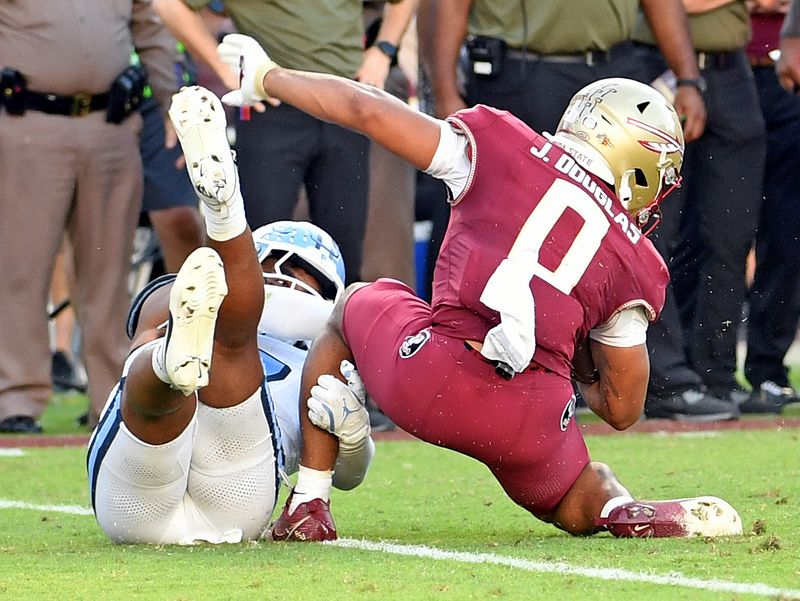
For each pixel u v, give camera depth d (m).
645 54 27.44
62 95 27.42
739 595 11.29
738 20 27.44
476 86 25.72
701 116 26.64
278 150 24.33
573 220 14.08
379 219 26.59
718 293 28.81
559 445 14.52
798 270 30.95
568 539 14.74
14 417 28.33
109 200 28.19
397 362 14.38
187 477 14.32
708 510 14.44
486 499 18.75
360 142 24.81
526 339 13.52
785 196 30.72
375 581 12.15
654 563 12.85
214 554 13.74
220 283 12.52
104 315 28.55
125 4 27.94
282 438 15.31
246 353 13.89
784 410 32.31
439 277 14.33
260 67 14.62
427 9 29.08
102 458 14.30
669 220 26.91
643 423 28.30
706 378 29.52
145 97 29.06
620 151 14.34
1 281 28.03
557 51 25.16
